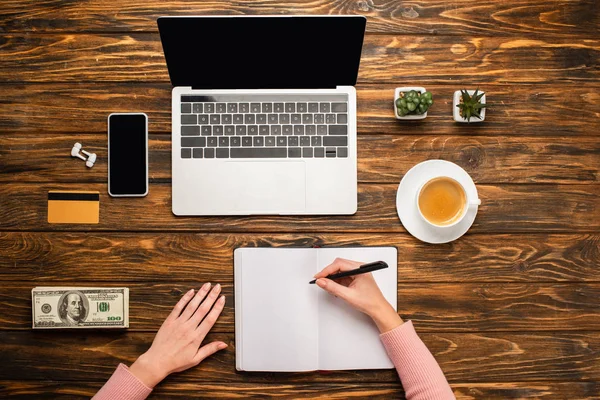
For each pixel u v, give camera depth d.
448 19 1.14
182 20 0.95
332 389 1.09
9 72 1.11
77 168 1.11
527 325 1.11
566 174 1.13
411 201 1.09
